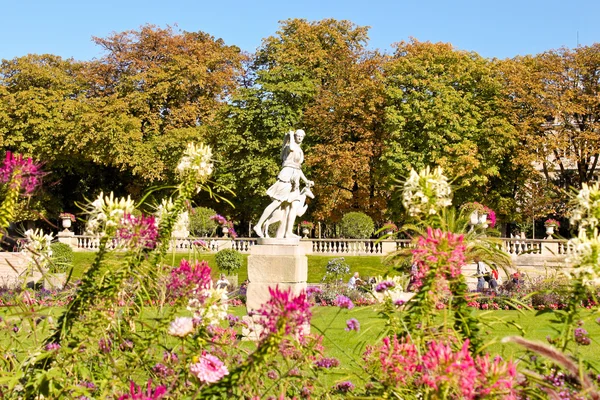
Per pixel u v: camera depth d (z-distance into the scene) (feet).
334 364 17.74
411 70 138.82
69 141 155.74
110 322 14.60
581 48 139.23
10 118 159.53
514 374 10.74
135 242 14.46
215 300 15.12
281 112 147.33
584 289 13.48
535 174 137.39
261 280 50.26
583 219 13.80
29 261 17.84
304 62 155.63
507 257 15.47
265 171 148.56
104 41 168.04
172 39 167.94
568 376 13.33
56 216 167.94
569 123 136.56
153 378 14.76
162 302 15.44
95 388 14.26
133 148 153.58
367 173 144.87
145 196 15.81
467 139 134.51
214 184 16.84
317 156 141.08
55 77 165.48
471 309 15.58
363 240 124.57
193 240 20.34
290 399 16.57
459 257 13.09
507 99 139.44
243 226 168.45
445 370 10.59
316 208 149.28
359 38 164.55
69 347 14.35
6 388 14.20
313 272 113.29
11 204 13.82
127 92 162.09
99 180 172.86
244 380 12.03
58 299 17.10
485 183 135.74
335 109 143.64
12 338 16.26
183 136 150.71
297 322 11.22
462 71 139.74
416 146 138.21
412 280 15.47
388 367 13.07
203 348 15.33
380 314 16.87
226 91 169.89
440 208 14.87
